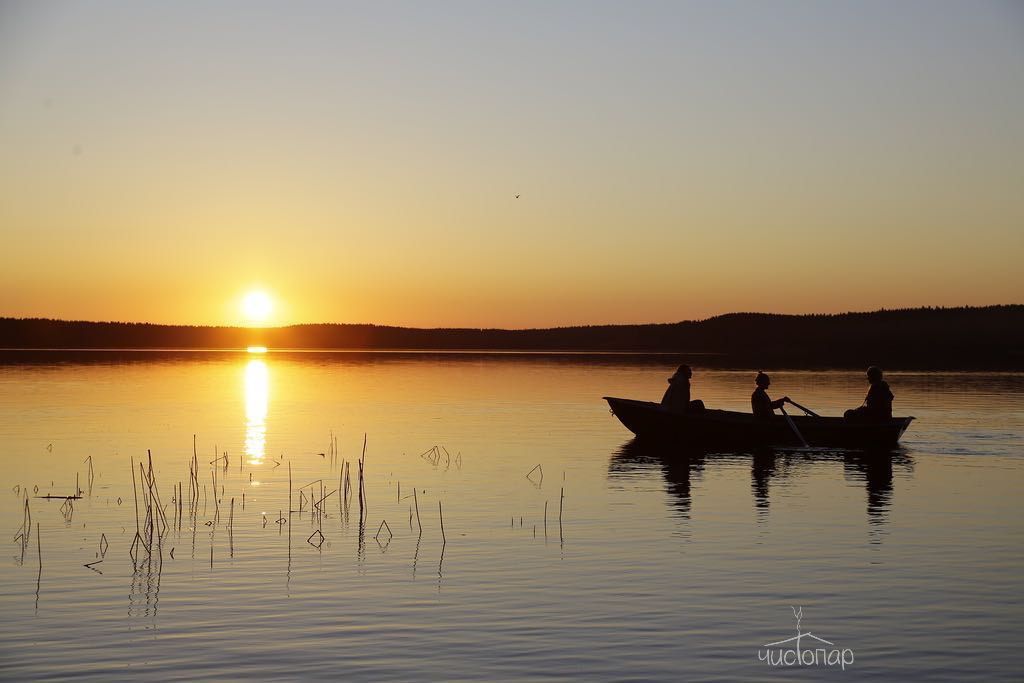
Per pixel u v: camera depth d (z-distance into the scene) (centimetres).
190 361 10556
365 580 1248
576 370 8131
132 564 1330
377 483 2017
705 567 1309
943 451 2583
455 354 15725
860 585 1222
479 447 2658
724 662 966
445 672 940
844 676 932
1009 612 1116
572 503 1786
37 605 1141
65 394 4734
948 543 1448
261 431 3055
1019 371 8206
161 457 2400
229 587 1216
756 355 13812
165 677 926
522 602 1154
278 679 922
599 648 1002
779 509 1725
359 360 11575
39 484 1972
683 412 2747
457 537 1498
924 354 13050
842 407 4016
